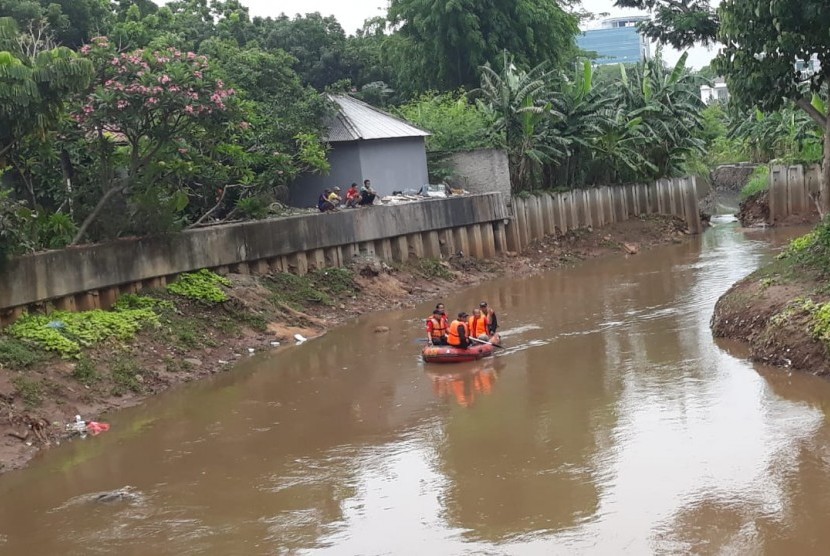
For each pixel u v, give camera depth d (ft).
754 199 171.01
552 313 91.50
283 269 98.53
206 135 86.84
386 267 109.19
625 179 157.48
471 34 153.48
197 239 88.48
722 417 53.62
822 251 75.77
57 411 61.16
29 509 47.01
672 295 96.73
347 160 122.21
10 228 67.87
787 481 43.62
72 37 115.34
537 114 133.18
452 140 136.56
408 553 39.52
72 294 75.56
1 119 69.05
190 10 156.46
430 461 50.80
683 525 39.96
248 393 67.82
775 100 77.97
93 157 88.02
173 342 76.38
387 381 69.31
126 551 41.37
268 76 117.91
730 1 75.97
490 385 65.92
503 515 42.60
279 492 47.62
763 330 67.72
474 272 120.16
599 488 44.73
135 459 54.13
